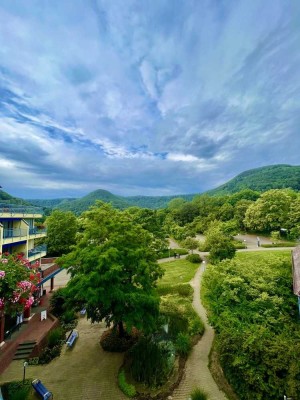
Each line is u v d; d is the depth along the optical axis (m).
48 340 17.19
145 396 12.24
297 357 10.30
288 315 15.27
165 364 14.11
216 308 15.94
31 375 14.01
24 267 13.98
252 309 15.50
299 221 48.00
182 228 56.97
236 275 18.11
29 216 25.42
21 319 19.16
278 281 17.81
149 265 16.81
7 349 15.66
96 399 12.16
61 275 34.91
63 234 40.09
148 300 13.83
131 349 15.77
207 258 40.22
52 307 21.86
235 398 11.84
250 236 55.41
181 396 12.23
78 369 14.51
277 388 9.98
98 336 18.41
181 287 27.39
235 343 12.04
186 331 17.95
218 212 65.94
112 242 15.17
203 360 14.99
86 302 15.38
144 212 49.34
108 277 13.55
